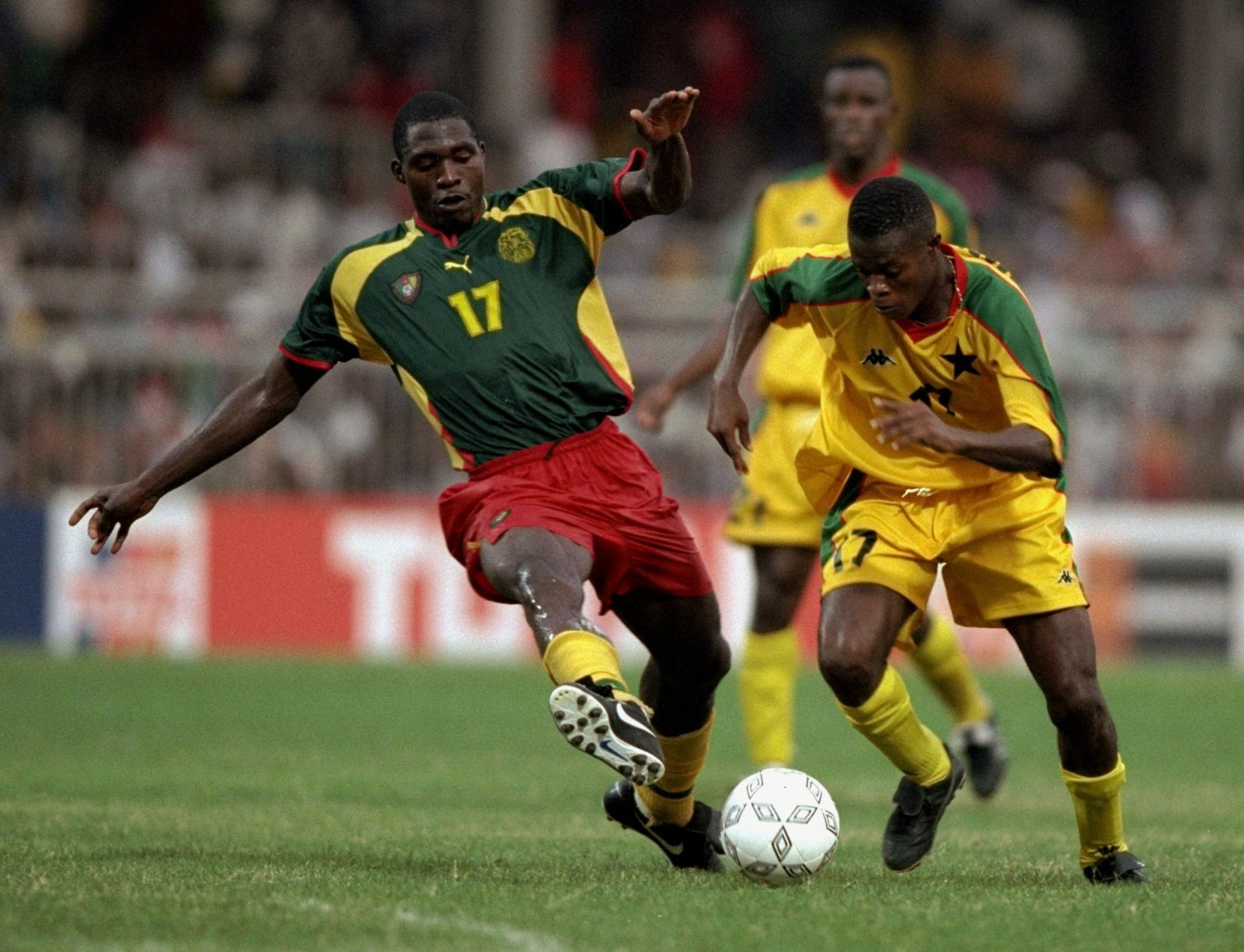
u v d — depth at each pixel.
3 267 58.84
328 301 21.31
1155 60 93.88
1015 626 21.02
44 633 54.88
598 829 25.73
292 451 56.81
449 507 20.98
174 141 69.06
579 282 21.28
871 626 20.81
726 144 85.50
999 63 91.56
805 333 31.98
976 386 20.81
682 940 16.45
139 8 73.06
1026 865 22.52
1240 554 58.91
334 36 75.56
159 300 57.91
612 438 21.05
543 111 82.62
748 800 20.30
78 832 23.69
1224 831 27.34
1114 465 59.66
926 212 19.62
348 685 48.12
